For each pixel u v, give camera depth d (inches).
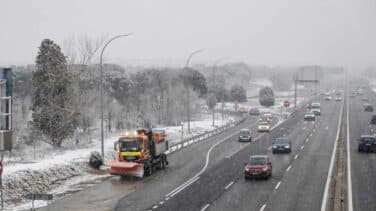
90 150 1994.3
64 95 2153.1
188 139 2511.1
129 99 3270.2
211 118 3973.9
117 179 1525.6
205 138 2787.9
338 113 4217.5
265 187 1341.0
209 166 1756.9
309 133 2854.3
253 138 2723.9
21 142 2111.2
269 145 2369.6
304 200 1169.4
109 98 2962.6
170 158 1993.1
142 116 3179.1
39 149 2023.9
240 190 1306.6
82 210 1115.9
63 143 2246.6
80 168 1658.5
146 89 3484.3
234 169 1672.0
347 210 1066.1
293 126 3326.8
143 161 1551.4
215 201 1175.0
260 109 5064.0
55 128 2101.4
